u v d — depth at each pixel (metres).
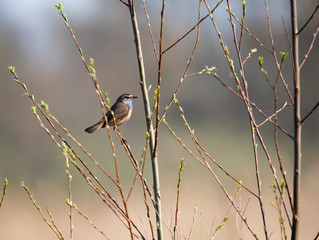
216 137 22.50
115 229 12.26
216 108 27.41
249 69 25.14
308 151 18.44
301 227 11.13
